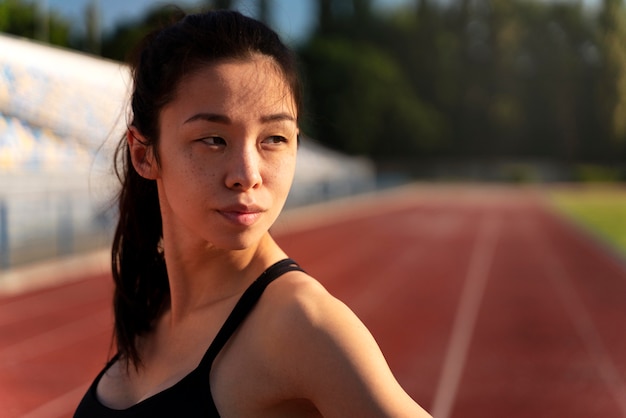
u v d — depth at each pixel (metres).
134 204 1.21
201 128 0.86
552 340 7.70
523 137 59.25
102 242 12.32
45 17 24.47
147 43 1.01
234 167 0.86
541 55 58.75
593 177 54.66
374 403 0.76
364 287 11.18
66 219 11.52
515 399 5.76
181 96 0.88
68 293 9.45
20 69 18.42
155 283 1.19
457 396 5.82
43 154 15.48
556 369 6.59
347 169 40.88
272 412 0.83
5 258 10.23
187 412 0.86
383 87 55.22
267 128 0.88
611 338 7.82
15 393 5.49
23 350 6.70
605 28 55.81
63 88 18.88
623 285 11.55
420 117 56.28
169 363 0.99
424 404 5.62
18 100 17.08
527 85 59.22
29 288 9.71
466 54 59.47
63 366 6.20
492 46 58.38
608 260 14.87
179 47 0.89
